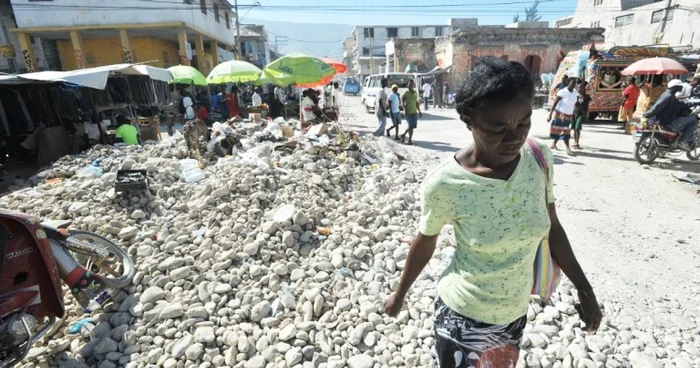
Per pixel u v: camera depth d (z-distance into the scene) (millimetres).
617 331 2861
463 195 1305
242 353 2586
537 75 26797
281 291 3164
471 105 1188
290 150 6793
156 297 3045
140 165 5441
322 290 3121
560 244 1598
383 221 4301
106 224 3979
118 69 9414
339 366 2494
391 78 19312
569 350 2576
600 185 6527
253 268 3316
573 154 8719
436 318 1595
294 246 3727
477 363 1495
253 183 4695
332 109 12531
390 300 1711
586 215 5227
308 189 4949
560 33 26047
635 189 6309
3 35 20141
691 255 4090
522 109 1154
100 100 11227
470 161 1336
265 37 44750
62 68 21797
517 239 1316
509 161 1282
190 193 4809
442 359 1572
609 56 13438
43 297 2723
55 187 5152
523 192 1304
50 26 18562
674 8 24641
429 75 25688
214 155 6727
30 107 10086
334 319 2889
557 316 2883
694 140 7527
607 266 3865
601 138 10828
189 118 14203
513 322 1500
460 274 1458
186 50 19781
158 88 14273
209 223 3998
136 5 18984
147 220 4262
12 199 4676
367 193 5250
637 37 28359
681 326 2951
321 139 7535
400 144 9867
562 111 8633
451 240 3939
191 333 2777
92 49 21406
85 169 5914
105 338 2721
